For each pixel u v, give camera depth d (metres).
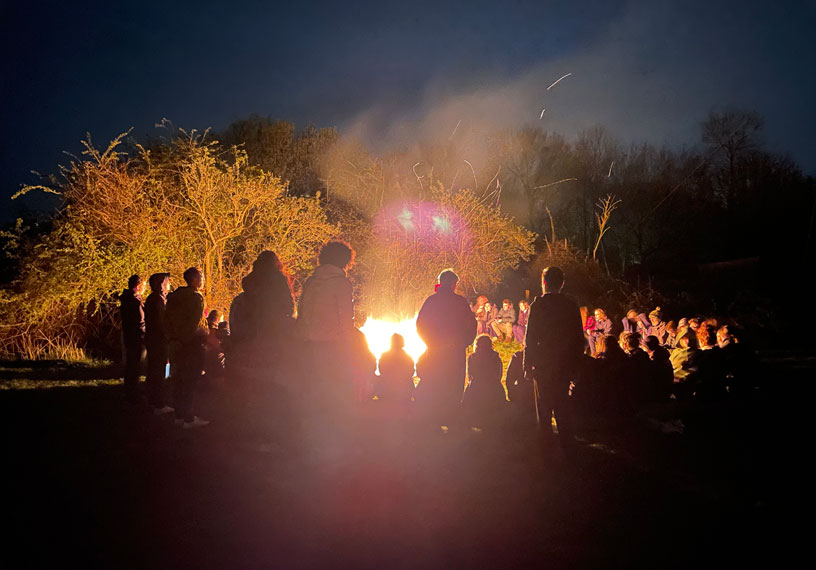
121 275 14.08
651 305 23.97
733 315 20.77
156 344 7.98
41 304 14.45
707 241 36.22
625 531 4.52
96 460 5.95
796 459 6.17
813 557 4.11
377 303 20.41
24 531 4.32
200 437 6.83
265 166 25.42
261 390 6.66
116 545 4.16
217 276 15.09
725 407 8.25
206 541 4.27
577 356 6.23
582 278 25.70
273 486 5.36
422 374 7.19
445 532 4.49
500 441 6.79
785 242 35.06
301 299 6.42
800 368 12.58
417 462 6.05
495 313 18.42
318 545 4.25
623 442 6.80
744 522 4.67
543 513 4.86
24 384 10.03
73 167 14.57
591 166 36.03
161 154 15.68
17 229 15.52
